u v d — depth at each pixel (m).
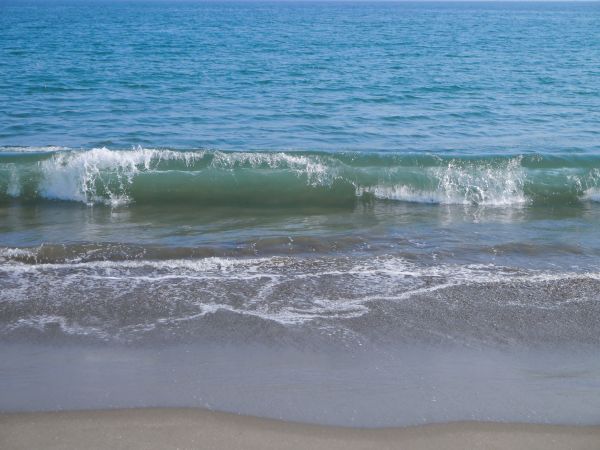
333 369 5.68
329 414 5.00
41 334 6.24
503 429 4.85
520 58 37.19
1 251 8.24
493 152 14.93
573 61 35.66
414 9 190.12
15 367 5.64
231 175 11.84
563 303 7.11
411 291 7.33
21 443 4.59
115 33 55.25
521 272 7.97
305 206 11.12
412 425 4.88
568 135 16.88
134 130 16.69
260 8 176.62
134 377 5.50
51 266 7.88
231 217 10.39
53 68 29.41
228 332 6.32
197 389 5.32
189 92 23.14
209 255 8.43
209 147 15.06
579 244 9.10
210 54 36.78
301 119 18.53
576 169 12.27
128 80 25.89
